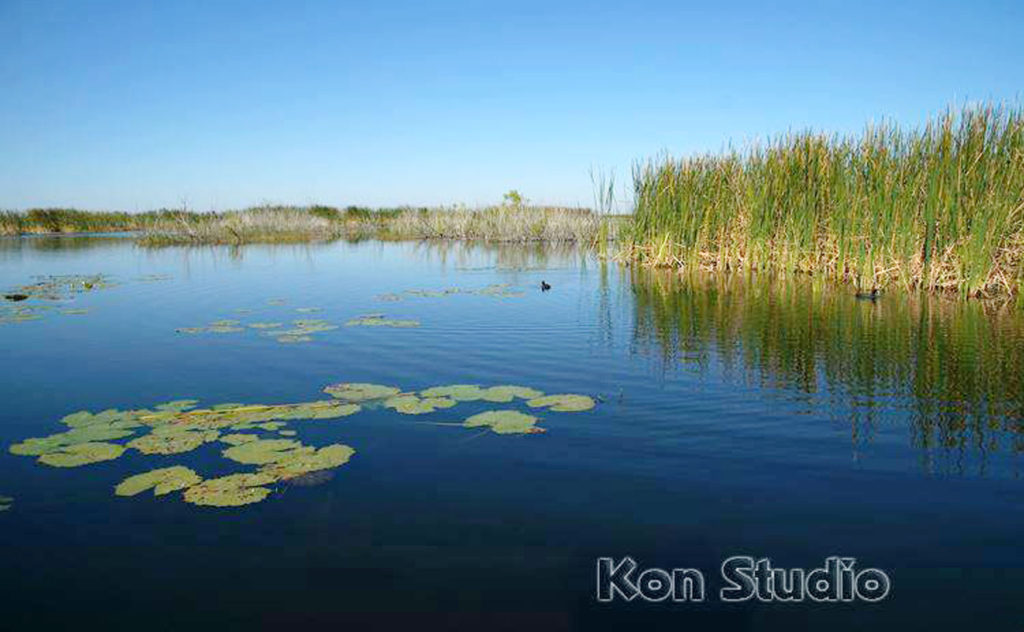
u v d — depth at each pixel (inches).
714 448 177.6
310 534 136.0
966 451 172.9
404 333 338.6
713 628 106.0
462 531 136.0
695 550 128.0
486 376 256.2
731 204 620.4
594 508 144.7
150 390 245.3
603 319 370.9
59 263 812.6
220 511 146.2
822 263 543.8
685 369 261.0
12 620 110.8
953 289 440.8
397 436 190.2
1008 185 399.9
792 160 563.2
